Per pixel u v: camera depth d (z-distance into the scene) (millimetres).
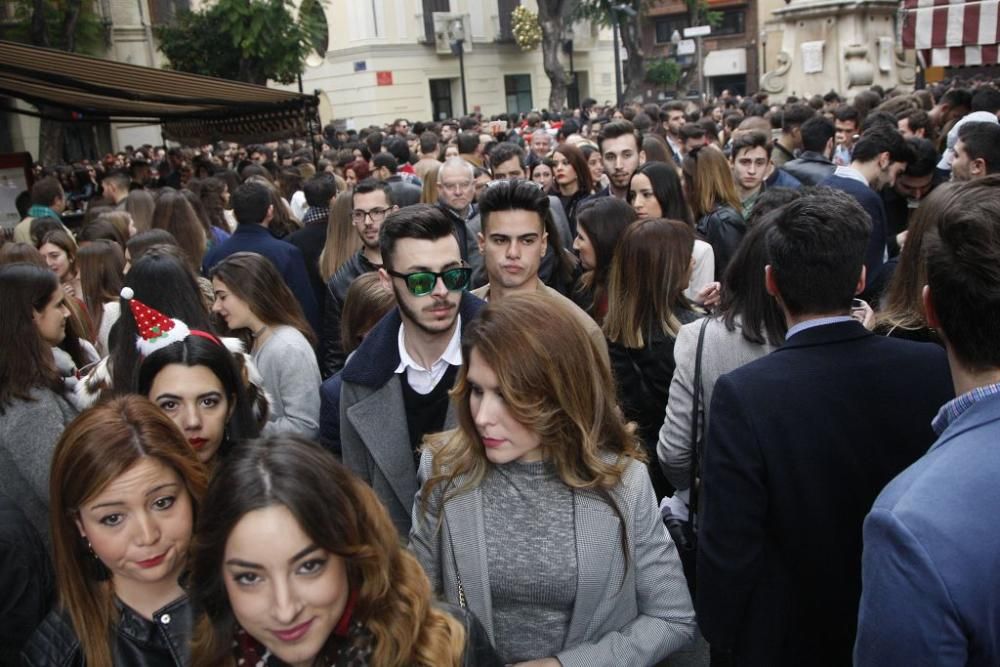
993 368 1403
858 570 2008
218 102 8719
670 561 2047
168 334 2338
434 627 1515
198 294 3029
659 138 6637
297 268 5016
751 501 2008
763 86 14375
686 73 33875
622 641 1946
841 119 7855
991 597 1257
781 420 1979
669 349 3090
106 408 1783
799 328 2076
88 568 1795
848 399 1968
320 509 1360
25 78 7824
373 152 10680
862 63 13273
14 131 22000
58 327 2969
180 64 17062
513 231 3223
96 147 22250
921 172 4914
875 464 1958
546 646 1971
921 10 6969
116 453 1693
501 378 1833
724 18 41469
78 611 1789
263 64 16219
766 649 2074
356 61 27359
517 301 1924
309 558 1364
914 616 1270
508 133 12555
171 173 12734
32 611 2148
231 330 3514
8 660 2137
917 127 6648
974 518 1278
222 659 1475
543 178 6996
